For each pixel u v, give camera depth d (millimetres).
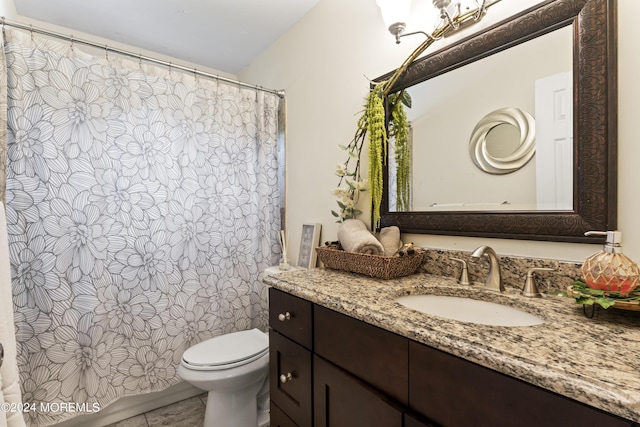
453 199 1114
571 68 838
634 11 751
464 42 1064
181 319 1754
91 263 1506
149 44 2162
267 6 1772
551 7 868
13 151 1333
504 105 979
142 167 1647
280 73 2084
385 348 736
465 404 581
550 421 476
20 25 1354
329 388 898
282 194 2100
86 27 1948
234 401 1479
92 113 1520
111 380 1564
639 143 740
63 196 1443
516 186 955
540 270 873
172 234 1730
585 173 808
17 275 1343
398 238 1251
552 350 534
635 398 396
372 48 1424
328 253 1289
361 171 1468
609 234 707
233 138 1952
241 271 1974
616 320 679
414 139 1235
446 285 1011
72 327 1459
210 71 2543
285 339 1098
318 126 1755
